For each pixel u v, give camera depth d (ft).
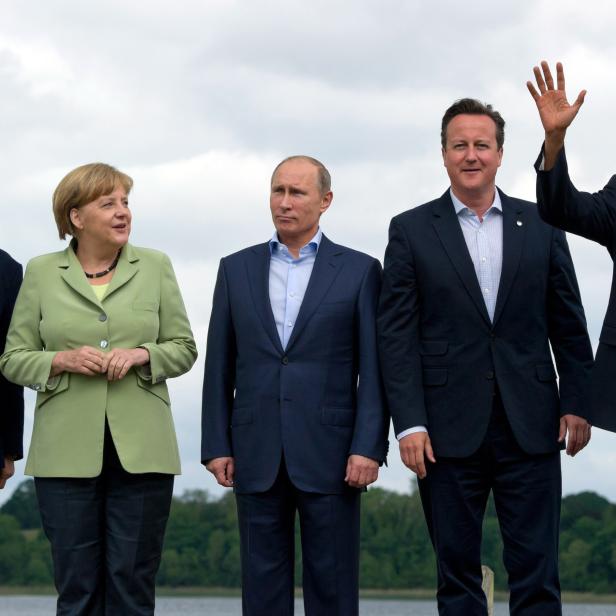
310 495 25.75
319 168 26.58
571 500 172.14
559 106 23.93
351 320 26.30
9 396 27.09
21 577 267.39
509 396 25.21
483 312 25.39
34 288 25.99
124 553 25.21
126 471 25.20
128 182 26.05
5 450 27.12
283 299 26.45
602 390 23.90
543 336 25.73
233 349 26.86
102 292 25.81
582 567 174.60
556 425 25.50
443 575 25.49
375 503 168.14
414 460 25.26
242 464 26.05
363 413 25.82
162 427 25.68
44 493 25.43
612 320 23.99
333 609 25.77
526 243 25.70
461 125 25.55
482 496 25.66
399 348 25.63
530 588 25.20
